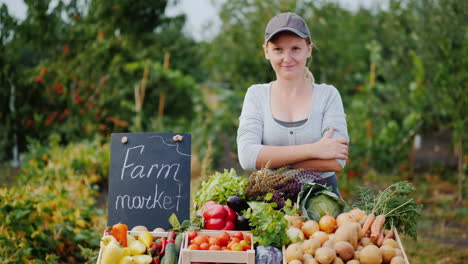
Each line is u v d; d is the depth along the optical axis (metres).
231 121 8.86
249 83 8.15
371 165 9.22
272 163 2.91
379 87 9.31
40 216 5.01
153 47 10.03
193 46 10.77
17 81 8.71
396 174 9.34
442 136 13.20
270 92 3.07
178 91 10.07
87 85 9.19
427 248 5.90
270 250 2.45
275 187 2.87
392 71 9.16
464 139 8.07
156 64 10.01
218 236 2.51
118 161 3.03
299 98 3.02
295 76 2.94
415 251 5.80
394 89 9.19
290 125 3.00
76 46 9.06
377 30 10.05
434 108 8.52
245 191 2.83
